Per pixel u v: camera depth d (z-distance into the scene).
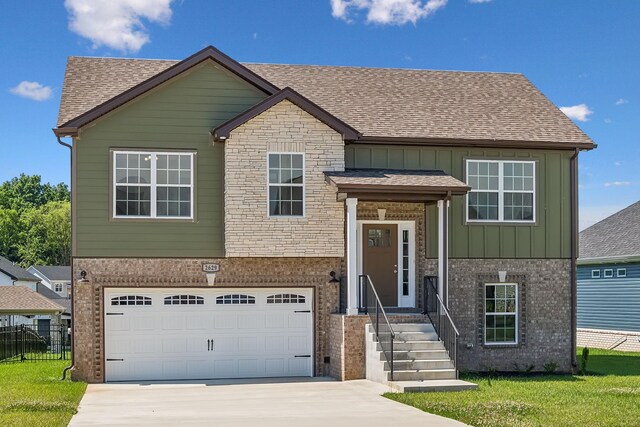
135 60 23.19
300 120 20.09
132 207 19.77
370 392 16.78
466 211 21.67
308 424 12.76
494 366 21.58
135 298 19.94
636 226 34.28
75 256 19.44
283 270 20.47
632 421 12.77
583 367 21.52
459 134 21.61
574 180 22.44
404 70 25.55
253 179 19.78
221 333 20.34
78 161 19.53
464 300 21.50
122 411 14.45
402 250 21.42
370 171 20.66
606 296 33.62
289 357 20.58
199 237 19.98
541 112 23.73
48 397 15.88
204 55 20.00
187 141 20.03
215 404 15.36
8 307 43.41
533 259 22.05
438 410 13.92
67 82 21.50
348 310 19.38
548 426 12.28
